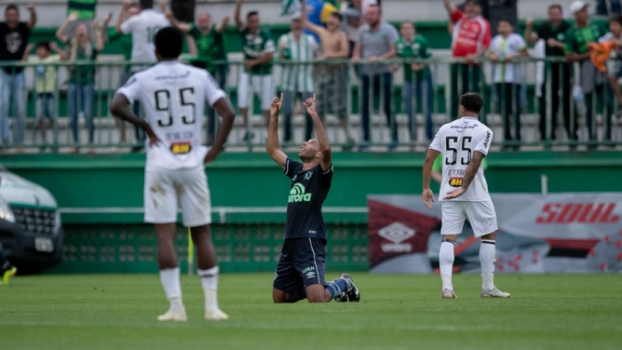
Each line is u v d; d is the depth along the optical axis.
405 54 62.16
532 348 19.05
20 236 56.88
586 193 59.88
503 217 58.84
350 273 60.94
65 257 64.56
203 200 23.64
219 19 73.00
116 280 53.72
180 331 21.98
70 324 23.89
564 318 25.58
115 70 67.56
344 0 70.25
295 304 31.20
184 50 68.50
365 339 20.55
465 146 34.72
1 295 38.81
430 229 59.06
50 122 66.69
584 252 58.41
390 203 59.50
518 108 62.81
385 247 59.50
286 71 62.47
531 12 72.31
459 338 20.83
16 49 65.00
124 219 63.69
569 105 62.25
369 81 62.38
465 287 43.81
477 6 61.84
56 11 74.75
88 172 64.12
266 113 63.06
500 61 61.03
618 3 69.44
